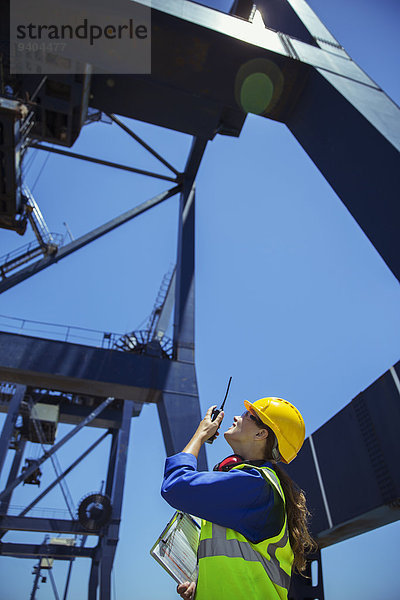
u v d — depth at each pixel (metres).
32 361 15.62
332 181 11.79
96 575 27.86
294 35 15.94
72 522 26.44
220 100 14.68
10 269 21.55
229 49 13.41
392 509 10.09
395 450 9.87
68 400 32.84
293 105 14.11
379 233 9.92
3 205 14.47
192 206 23.30
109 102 18.77
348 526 11.51
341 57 14.24
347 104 11.70
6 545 28.05
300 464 14.17
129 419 32.56
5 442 27.42
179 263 21.03
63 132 18.50
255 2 19.23
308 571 12.31
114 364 16.38
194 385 16.64
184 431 15.14
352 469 11.37
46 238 21.52
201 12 13.44
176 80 14.28
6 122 11.73
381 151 10.24
